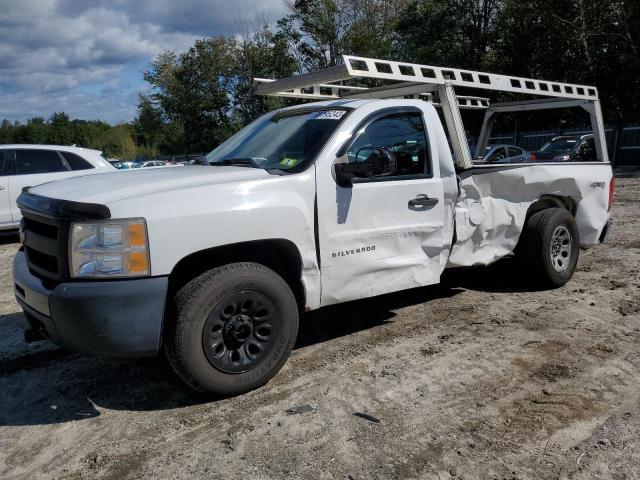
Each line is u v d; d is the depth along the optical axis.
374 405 3.49
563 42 25.77
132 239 3.18
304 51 37.56
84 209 3.14
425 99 6.41
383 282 4.34
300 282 3.91
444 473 2.80
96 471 2.93
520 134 28.97
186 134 48.66
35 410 3.61
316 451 3.02
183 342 3.35
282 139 4.35
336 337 4.67
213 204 3.42
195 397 3.69
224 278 3.44
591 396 3.54
